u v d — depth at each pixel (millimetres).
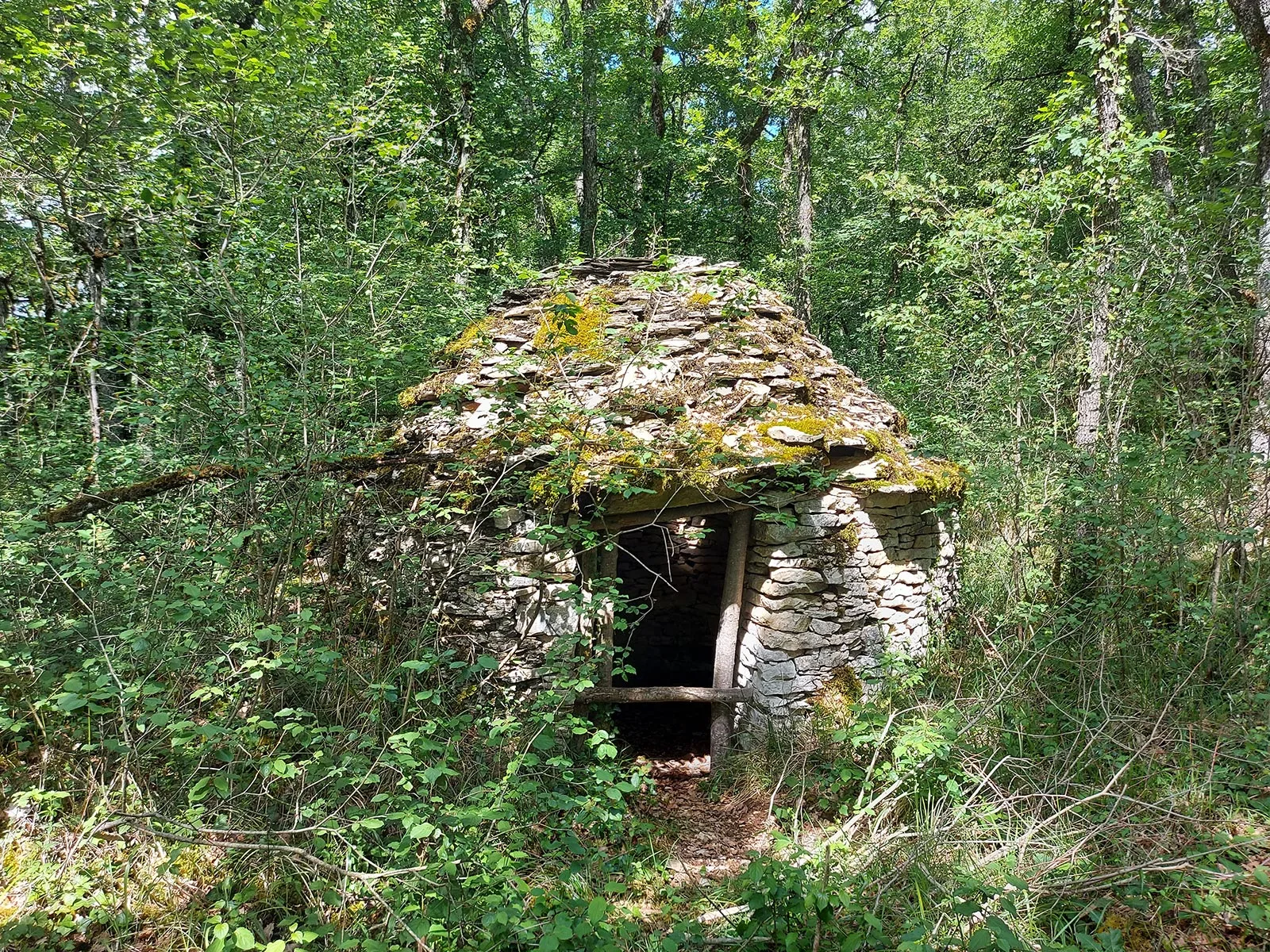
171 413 4180
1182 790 3283
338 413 4570
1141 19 8195
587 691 4586
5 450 4438
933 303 8406
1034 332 6797
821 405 5203
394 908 2645
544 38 17781
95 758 3338
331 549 4430
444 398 4805
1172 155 6914
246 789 3150
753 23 11914
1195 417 5363
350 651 4031
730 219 15133
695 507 4887
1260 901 2740
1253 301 5453
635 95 15531
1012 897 2609
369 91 6699
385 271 6000
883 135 14375
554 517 4547
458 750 3678
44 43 4379
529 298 5746
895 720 4363
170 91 4562
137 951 2729
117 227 5434
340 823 3035
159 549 3719
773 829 3998
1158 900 2826
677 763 5445
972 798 3500
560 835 3637
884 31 13820
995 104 13672
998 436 6695
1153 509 4820
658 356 4805
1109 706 4031
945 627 5629
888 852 3207
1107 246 5852
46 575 3693
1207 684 4184
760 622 4992
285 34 4727
